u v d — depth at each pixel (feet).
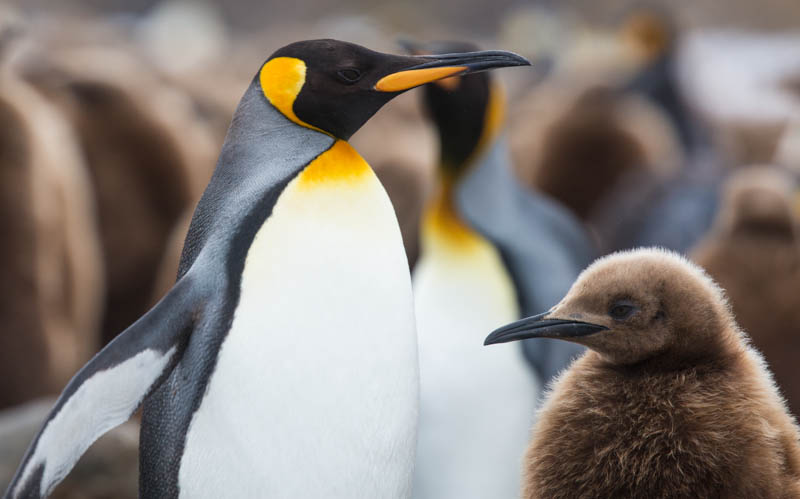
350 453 22.39
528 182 69.31
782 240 41.19
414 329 23.26
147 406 22.59
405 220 52.54
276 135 23.02
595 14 289.53
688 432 21.38
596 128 66.23
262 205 22.27
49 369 46.83
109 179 60.23
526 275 34.19
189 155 62.69
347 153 23.15
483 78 33.83
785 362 40.60
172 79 100.07
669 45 105.70
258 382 21.77
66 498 30.60
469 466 33.09
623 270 22.06
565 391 23.02
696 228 57.88
